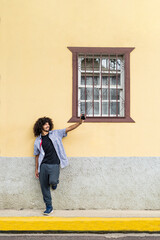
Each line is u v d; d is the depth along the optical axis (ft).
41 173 17.99
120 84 20.13
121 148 19.48
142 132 19.57
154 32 19.72
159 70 19.70
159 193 19.42
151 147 19.54
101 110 19.63
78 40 19.49
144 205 19.35
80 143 19.44
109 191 19.33
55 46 19.47
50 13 19.48
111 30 19.60
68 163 19.34
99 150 19.45
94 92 20.12
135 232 17.12
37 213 18.35
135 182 19.39
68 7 19.53
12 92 19.36
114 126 19.51
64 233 16.93
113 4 19.63
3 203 19.20
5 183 19.25
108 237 16.34
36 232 16.98
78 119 19.44
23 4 19.43
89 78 20.13
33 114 19.39
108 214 18.22
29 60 19.40
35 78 19.42
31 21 19.43
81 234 16.79
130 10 19.69
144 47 19.70
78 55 19.92
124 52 19.54
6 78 19.36
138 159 19.47
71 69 19.48
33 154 19.35
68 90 19.48
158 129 19.62
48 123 18.37
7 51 19.35
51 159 17.95
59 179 19.29
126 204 19.33
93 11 19.58
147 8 19.71
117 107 19.86
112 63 20.12
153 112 19.63
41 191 19.22
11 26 19.38
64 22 19.49
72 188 19.30
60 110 19.43
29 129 19.38
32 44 19.43
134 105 19.60
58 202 19.24
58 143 18.22
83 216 17.79
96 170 19.36
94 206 19.30
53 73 19.45
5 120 19.35
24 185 19.25
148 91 19.65
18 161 19.31
